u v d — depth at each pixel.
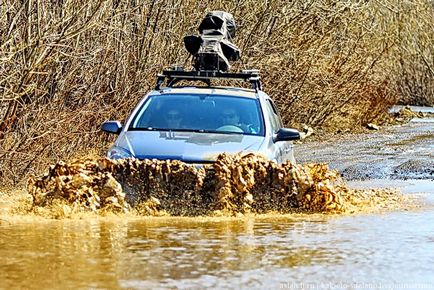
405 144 54.53
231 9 52.62
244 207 23.52
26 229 21.00
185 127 26.34
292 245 19.23
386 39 74.44
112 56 40.25
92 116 37.81
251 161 23.86
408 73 113.50
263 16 54.41
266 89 57.34
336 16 60.81
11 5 32.88
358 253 18.47
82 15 36.38
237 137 25.64
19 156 32.19
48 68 35.16
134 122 26.69
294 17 57.75
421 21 110.19
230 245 19.12
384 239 20.22
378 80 75.12
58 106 36.03
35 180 23.91
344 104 66.19
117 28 37.66
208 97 27.77
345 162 43.53
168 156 24.16
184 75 29.03
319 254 18.31
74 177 23.52
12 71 32.41
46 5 34.75
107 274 16.23
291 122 60.50
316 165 25.91
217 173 23.52
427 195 29.89
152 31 43.34
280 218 23.12
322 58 61.97
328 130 65.31
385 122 76.88
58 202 23.19
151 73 42.59
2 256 17.80
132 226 21.52
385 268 17.09
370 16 69.75
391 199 28.34
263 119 26.77
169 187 23.48
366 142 56.50
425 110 99.00
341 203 24.55
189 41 33.00
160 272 16.42
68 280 15.75
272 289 15.30
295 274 16.45
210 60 31.44
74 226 21.47
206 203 23.48
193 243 19.34
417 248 19.14
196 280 15.82
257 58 54.69
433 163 42.06
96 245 19.02
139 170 23.52
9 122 32.28
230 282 15.70
